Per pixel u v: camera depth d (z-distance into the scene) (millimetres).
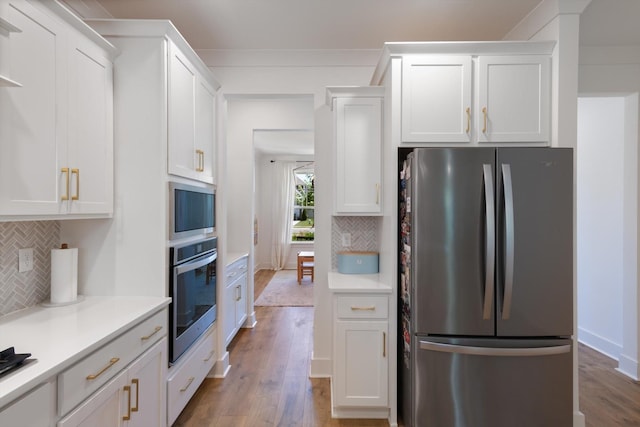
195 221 2346
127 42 1931
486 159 1902
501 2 2166
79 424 1243
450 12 2277
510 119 2160
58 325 1481
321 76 2828
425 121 2180
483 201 1895
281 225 7785
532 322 1894
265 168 7844
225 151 2859
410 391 2012
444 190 1916
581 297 3564
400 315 2232
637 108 2760
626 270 2875
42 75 1402
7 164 1253
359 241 2807
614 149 3162
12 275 1656
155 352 1779
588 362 3080
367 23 2412
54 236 1925
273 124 4047
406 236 2104
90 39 1704
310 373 2834
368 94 2494
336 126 2492
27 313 1646
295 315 4504
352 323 2182
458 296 1913
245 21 2381
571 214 1899
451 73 2168
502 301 1890
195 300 2307
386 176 2420
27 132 1335
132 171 1938
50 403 1129
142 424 1658
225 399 2467
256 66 2824
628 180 2846
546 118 2148
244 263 3889
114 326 1470
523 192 1892
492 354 1854
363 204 2496
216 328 2795
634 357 2793
